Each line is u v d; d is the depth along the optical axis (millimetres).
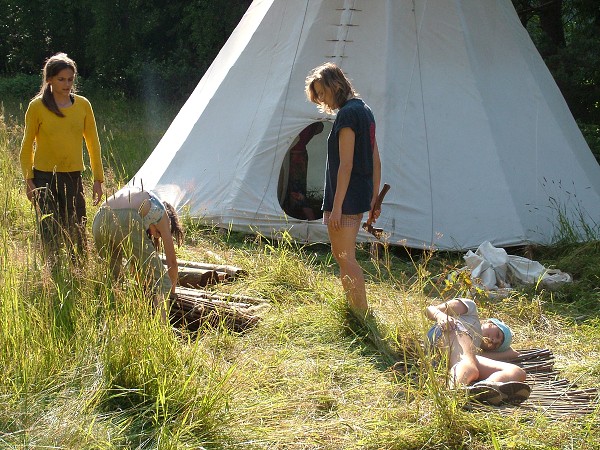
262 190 8102
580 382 4711
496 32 8602
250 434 3861
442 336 4562
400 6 8312
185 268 6309
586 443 3814
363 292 5375
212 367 4285
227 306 5457
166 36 22922
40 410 3771
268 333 5289
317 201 9055
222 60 9117
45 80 6055
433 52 8250
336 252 5402
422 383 4293
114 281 4727
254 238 7988
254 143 8203
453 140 7973
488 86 8266
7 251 4723
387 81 8031
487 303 6133
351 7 8344
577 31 15359
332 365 4777
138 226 4914
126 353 4172
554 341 5496
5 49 24578
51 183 6086
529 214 7902
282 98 8211
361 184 5324
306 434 3928
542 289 6613
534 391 4512
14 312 4266
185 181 8453
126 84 22203
